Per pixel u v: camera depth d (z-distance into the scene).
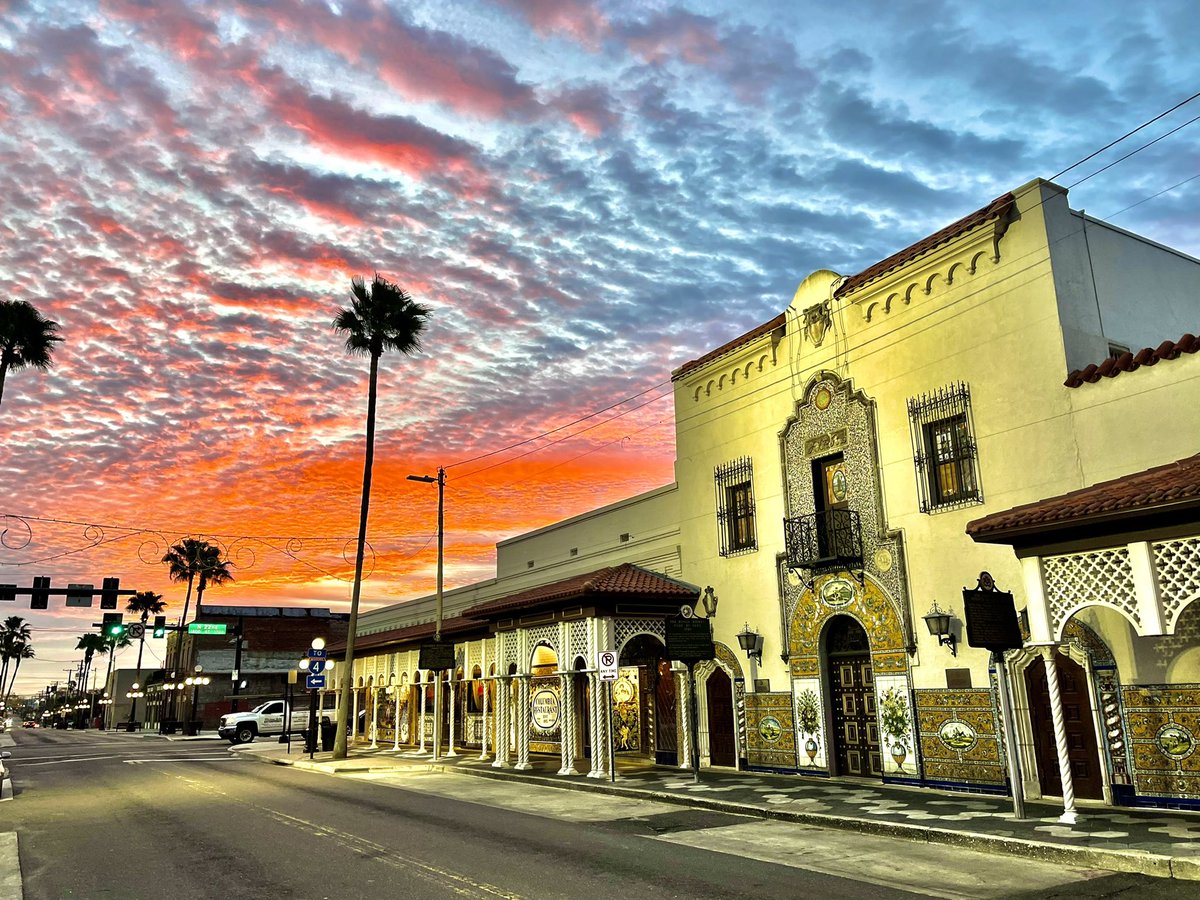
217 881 9.02
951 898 7.70
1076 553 10.62
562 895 8.01
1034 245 13.66
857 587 15.82
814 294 17.66
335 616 70.31
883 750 14.95
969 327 14.49
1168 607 9.74
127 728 80.75
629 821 12.78
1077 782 12.22
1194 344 11.41
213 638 65.56
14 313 28.27
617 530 23.47
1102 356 13.62
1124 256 14.59
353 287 31.00
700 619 17.42
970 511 14.05
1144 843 9.03
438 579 26.94
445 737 31.45
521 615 21.94
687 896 7.89
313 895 8.26
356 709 36.56
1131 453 12.02
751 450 18.83
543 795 16.59
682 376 21.09
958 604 14.02
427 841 11.20
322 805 15.49
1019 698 13.02
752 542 18.55
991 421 13.95
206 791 18.52
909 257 15.48
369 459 30.77
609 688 17.67
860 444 16.14
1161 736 11.19
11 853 11.03
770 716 17.48
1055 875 8.50
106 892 8.64
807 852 10.00
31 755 34.47
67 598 26.70
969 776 13.50
